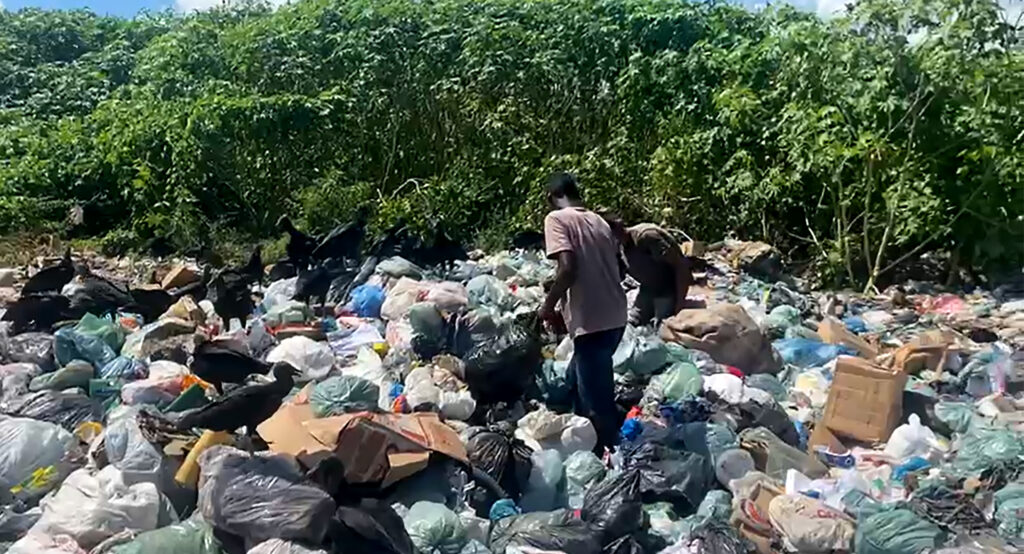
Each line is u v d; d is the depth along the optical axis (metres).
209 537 4.44
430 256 9.83
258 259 9.59
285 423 5.32
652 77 13.56
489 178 13.80
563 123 14.16
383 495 5.03
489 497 5.24
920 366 7.65
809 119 11.57
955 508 4.98
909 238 11.54
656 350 7.01
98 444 5.36
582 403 6.15
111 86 19.88
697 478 5.42
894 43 11.30
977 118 11.11
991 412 6.59
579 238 6.06
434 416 5.60
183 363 7.06
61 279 8.40
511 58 14.23
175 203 13.73
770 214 12.62
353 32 14.84
